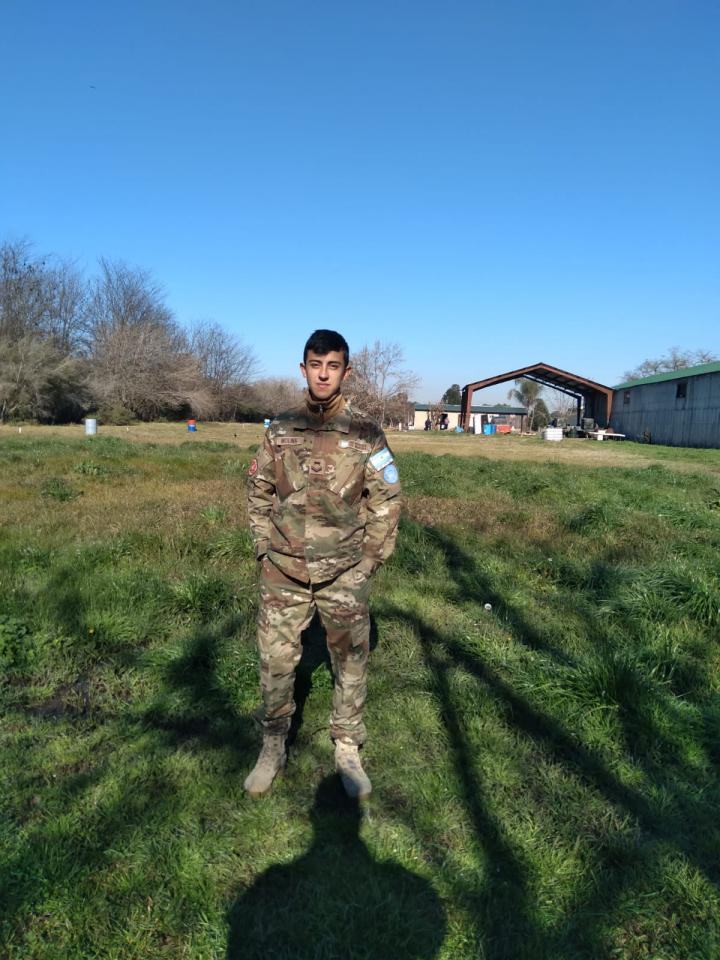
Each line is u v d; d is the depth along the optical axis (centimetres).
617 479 1361
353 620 264
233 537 599
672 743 307
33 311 4869
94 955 190
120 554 562
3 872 215
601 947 200
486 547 657
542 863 231
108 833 237
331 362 250
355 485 261
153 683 352
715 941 202
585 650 406
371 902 212
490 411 9012
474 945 198
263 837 239
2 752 284
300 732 309
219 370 6856
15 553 547
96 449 1644
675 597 472
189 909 207
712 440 3553
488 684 359
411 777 277
